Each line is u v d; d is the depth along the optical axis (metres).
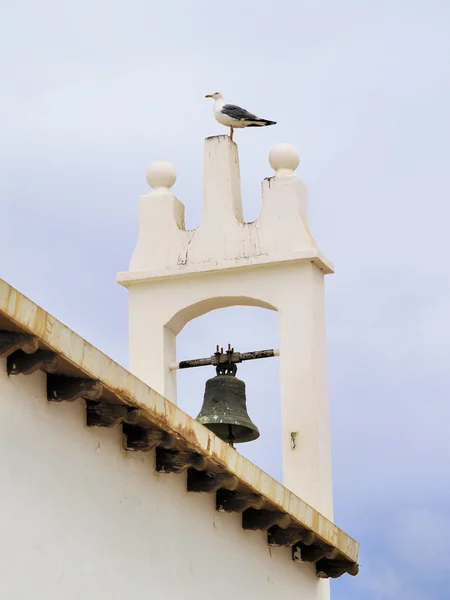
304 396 23.97
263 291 24.45
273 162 25.08
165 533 19.25
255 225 24.70
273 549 22.05
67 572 17.16
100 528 17.86
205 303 24.73
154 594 18.83
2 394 16.34
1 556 16.08
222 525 20.73
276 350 24.17
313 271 24.42
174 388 24.73
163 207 25.25
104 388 17.05
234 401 23.72
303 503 21.41
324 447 24.02
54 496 17.05
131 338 24.84
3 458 16.27
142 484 18.86
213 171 25.22
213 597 20.20
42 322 15.94
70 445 17.45
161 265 24.89
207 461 19.12
